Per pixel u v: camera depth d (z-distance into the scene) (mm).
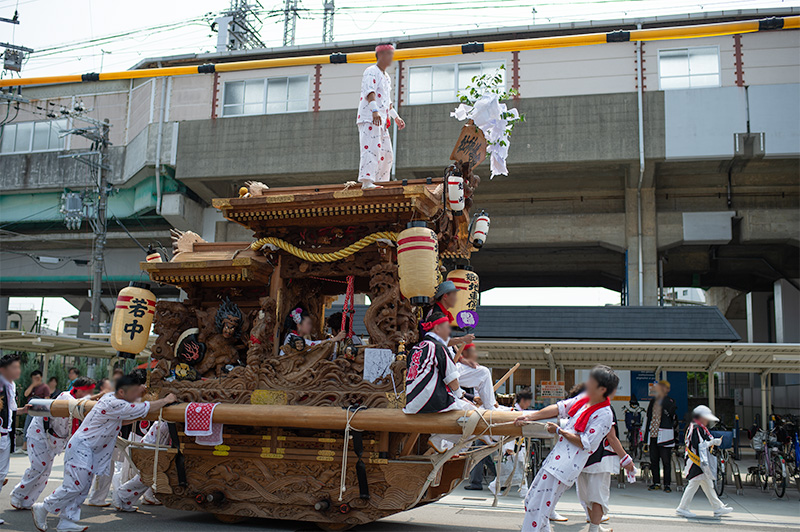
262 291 7625
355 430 5938
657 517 8312
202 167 21906
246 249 7168
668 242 21234
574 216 21922
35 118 26875
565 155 19578
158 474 6734
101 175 21266
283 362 6449
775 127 18953
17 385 18000
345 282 7867
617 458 5898
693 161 19484
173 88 23297
